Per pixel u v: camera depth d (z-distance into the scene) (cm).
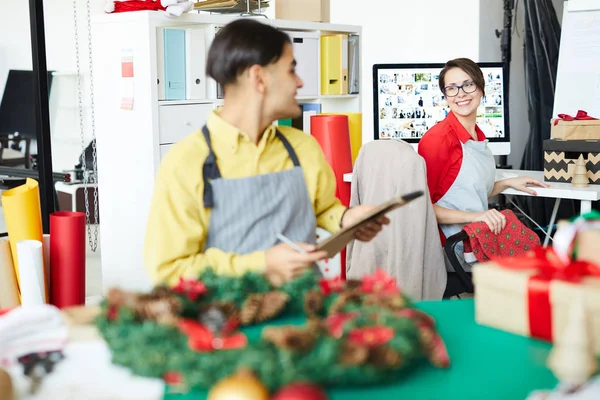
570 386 112
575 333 113
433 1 581
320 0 466
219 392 97
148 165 383
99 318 126
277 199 188
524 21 581
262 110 185
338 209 206
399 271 302
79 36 639
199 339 118
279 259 168
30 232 324
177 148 184
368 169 315
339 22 636
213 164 183
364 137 643
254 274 149
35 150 612
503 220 309
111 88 390
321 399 97
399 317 121
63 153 638
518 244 312
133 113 385
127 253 399
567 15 508
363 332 117
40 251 310
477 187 330
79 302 329
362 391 114
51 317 132
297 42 445
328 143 376
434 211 319
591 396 109
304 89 451
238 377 98
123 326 121
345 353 112
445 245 309
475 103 334
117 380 114
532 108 582
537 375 121
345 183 381
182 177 179
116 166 396
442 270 307
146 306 126
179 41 390
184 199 179
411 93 459
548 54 578
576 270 134
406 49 602
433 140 330
